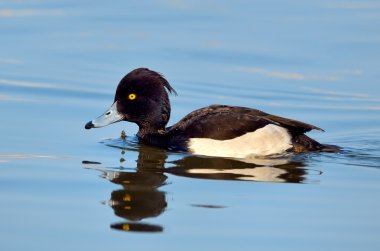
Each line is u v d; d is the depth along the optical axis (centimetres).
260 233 948
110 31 2005
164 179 1150
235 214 1009
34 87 1675
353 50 1906
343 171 1216
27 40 1942
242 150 1274
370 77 1775
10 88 1661
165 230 953
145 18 2112
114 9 2186
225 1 2266
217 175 1173
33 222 972
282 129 1300
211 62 1833
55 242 912
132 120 1371
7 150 1290
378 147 1373
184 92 1670
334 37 1981
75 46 1908
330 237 941
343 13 2173
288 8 2212
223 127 1288
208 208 1028
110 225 966
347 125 1516
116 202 1045
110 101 1612
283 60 1856
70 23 2061
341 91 1708
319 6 2238
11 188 1100
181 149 1301
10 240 915
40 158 1254
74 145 1339
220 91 1686
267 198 1074
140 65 1791
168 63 1814
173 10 2184
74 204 1037
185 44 1925
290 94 1686
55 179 1145
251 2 2267
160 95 1365
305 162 1259
